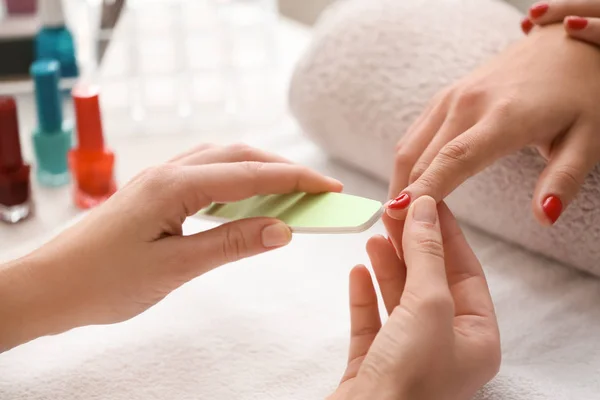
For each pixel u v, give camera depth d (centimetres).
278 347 57
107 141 79
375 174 70
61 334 58
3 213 69
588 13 62
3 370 56
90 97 69
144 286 54
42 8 82
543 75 59
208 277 62
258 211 55
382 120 67
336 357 56
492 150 56
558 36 61
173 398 55
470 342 50
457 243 54
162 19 79
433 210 51
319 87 71
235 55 81
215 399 55
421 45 68
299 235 66
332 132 71
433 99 63
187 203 54
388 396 48
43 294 54
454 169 55
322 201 54
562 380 55
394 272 55
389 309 55
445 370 49
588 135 57
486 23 68
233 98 81
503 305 60
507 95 58
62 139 73
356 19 71
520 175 60
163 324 59
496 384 54
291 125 81
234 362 56
